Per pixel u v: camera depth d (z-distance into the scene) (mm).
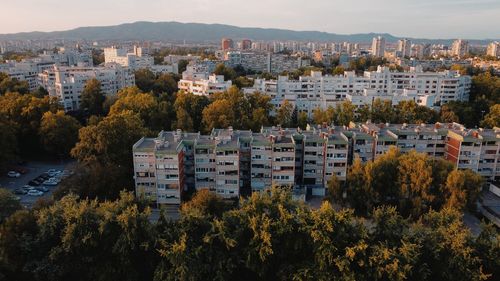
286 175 126500
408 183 111500
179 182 118562
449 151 139125
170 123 178375
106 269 77250
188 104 190750
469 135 135125
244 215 82750
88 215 80750
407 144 140500
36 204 93938
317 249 76000
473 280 73312
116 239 79688
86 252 78250
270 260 79750
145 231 79438
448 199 107125
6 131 139750
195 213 82000
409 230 83188
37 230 82062
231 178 122375
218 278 74500
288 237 79375
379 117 182250
